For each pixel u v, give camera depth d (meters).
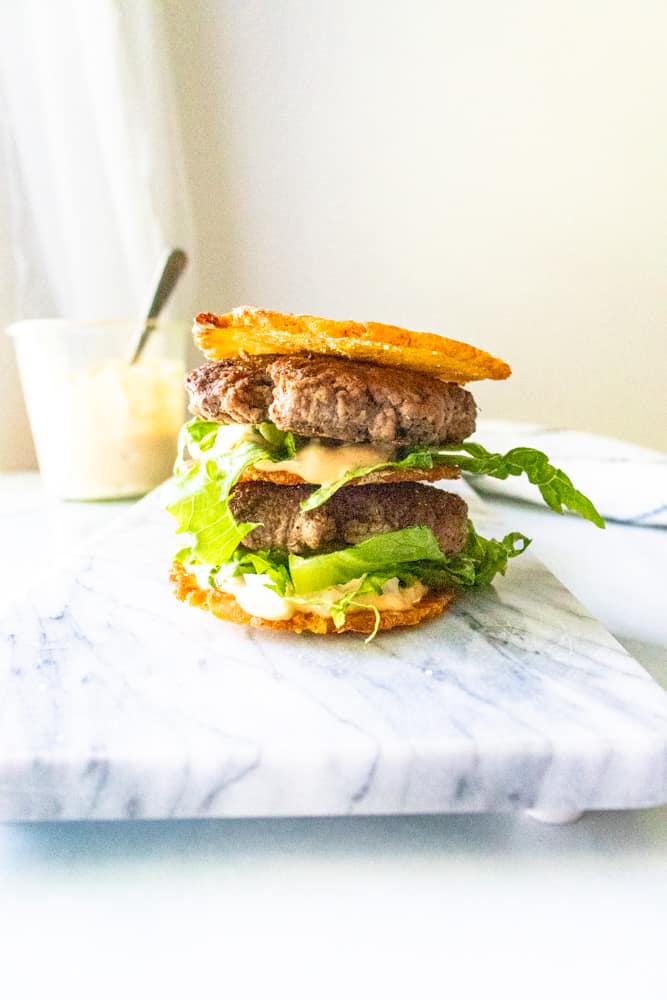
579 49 0.74
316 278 0.77
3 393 0.72
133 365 0.57
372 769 0.24
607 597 0.39
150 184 0.67
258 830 0.25
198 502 0.32
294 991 0.20
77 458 0.58
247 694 0.28
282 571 0.31
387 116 0.74
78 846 0.24
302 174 0.75
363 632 0.32
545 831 0.25
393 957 0.21
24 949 0.21
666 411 0.83
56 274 0.71
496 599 0.35
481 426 0.66
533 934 0.21
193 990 0.20
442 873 0.23
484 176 0.76
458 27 0.73
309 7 0.71
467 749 0.24
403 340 0.31
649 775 0.24
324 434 0.31
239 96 0.73
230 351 0.34
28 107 0.67
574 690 0.28
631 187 0.78
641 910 0.22
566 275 0.79
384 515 0.33
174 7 0.70
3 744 0.25
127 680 0.28
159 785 0.24
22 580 0.43
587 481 0.51
